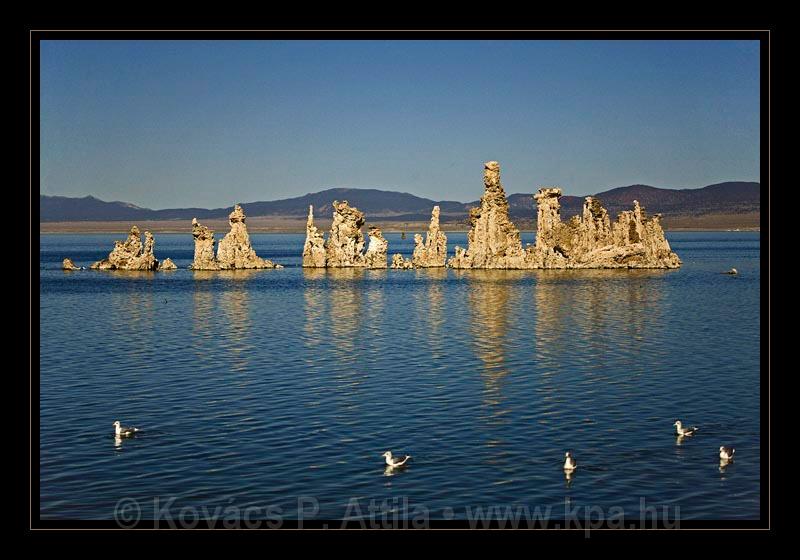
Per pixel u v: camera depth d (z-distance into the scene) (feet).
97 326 334.03
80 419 174.19
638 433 163.22
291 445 155.43
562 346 273.54
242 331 319.68
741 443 155.94
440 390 202.69
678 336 294.66
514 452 151.02
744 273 612.29
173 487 133.18
